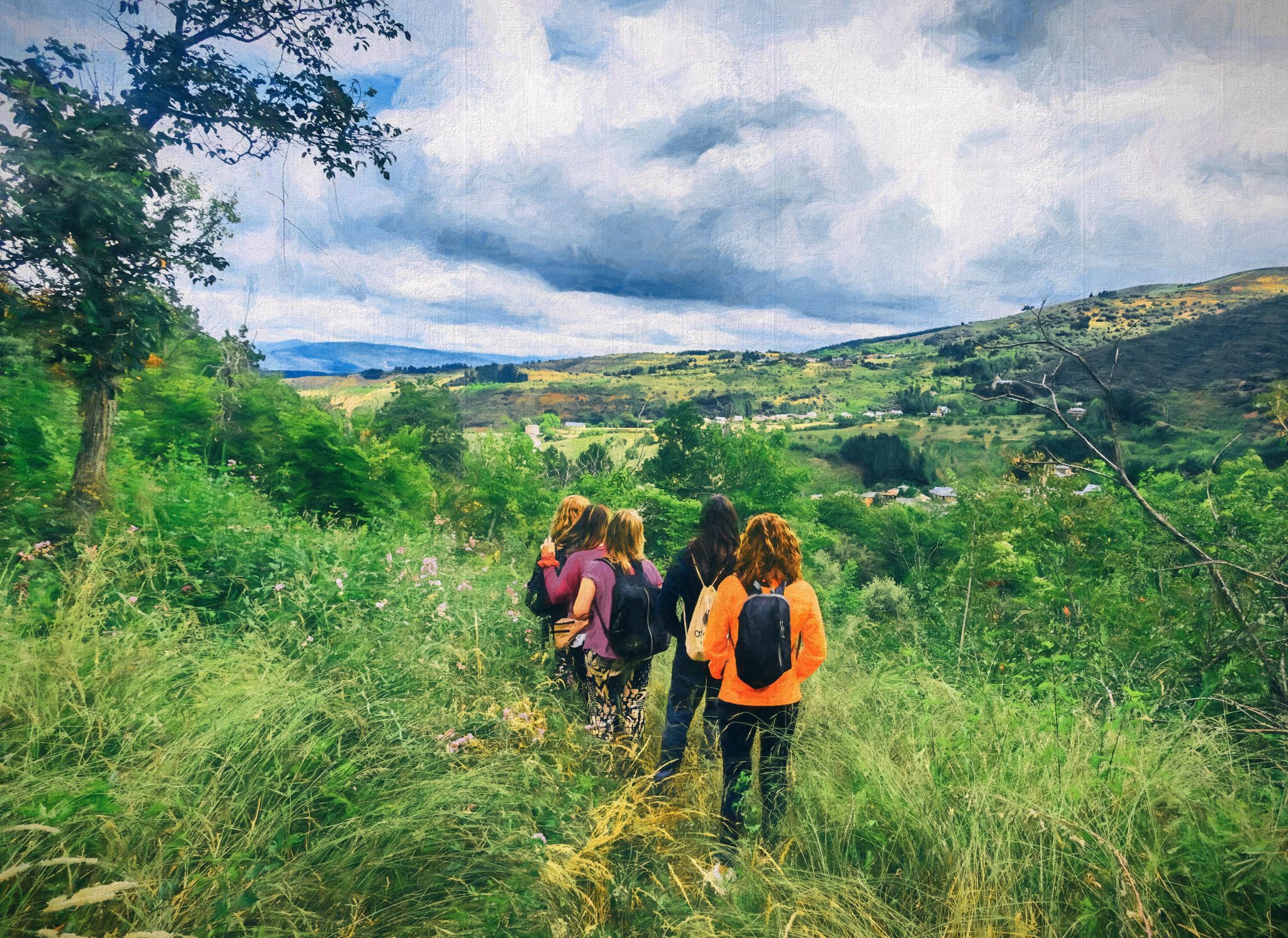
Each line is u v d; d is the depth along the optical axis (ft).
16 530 10.73
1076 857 6.15
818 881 6.18
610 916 6.06
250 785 6.18
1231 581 11.05
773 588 7.78
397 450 33.37
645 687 10.13
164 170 13.12
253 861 5.49
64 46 12.20
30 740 6.01
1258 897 5.67
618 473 65.67
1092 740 8.08
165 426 22.58
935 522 52.95
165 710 6.95
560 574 10.55
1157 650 12.01
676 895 6.42
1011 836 6.29
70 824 5.22
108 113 12.05
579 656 10.38
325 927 5.25
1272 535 11.48
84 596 8.51
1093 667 11.49
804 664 7.80
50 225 11.12
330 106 14.43
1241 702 9.44
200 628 9.46
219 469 21.84
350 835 5.77
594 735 9.41
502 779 7.45
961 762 7.61
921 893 6.07
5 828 4.68
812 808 7.36
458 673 10.19
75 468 12.62
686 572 9.32
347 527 22.02
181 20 13.00
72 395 13.25
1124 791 6.95
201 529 12.47
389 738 7.52
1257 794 7.25
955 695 9.53
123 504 12.63
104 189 11.47
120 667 7.41
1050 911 5.74
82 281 11.94
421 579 12.88
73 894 4.67
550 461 65.87
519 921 5.51
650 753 10.06
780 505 75.41
